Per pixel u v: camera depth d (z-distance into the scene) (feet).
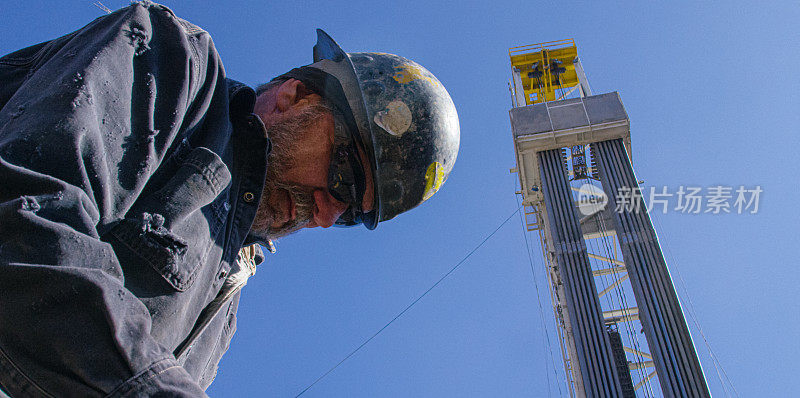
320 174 9.20
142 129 6.25
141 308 5.25
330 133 9.19
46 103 5.68
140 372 4.82
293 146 8.97
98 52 6.13
